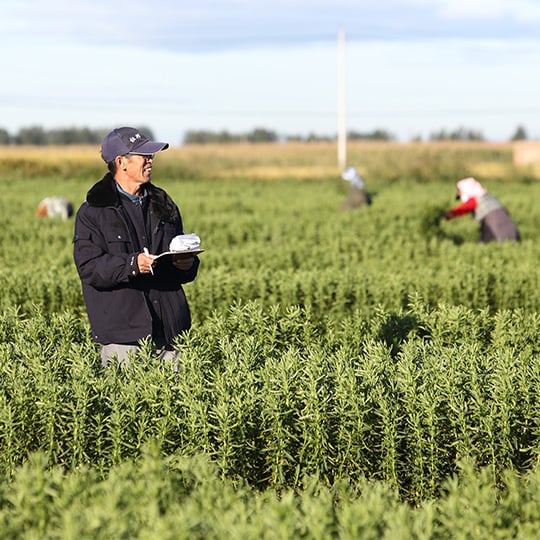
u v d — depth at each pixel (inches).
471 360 319.3
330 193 1788.9
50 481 223.5
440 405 301.9
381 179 2239.2
